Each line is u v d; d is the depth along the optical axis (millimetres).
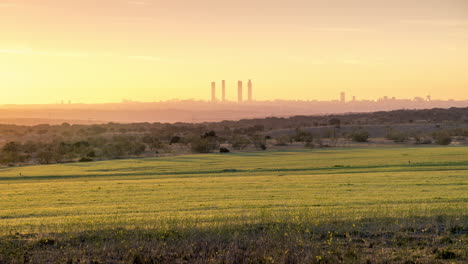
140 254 15875
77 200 37688
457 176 49906
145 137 166375
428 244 16609
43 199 39062
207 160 98250
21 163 112125
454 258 15227
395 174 54875
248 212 24453
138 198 37781
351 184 44438
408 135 160125
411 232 18016
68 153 118938
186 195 38969
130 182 55219
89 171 78938
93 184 53469
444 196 32125
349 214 20953
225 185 47531
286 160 92250
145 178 63156
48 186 52312
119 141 144125
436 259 15172
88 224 19953
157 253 16109
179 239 17438
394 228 18375
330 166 72625
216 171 72062
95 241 17391
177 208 29000
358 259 15078
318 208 25531
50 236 18234
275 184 47156
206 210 27094
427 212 20781
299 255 15508
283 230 17938
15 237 18328
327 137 177375
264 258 15266
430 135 165375
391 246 16500
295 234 17484
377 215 20344
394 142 151500
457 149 108062
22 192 45688
